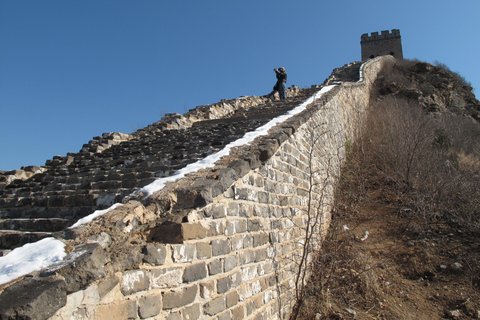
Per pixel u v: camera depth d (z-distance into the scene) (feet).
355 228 27.09
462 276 21.25
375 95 76.59
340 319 18.02
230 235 12.74
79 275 6.98
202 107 43.88
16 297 6.03
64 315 6.68
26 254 7.82
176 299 9.61
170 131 31.22
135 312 8.36
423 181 30.37
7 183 23.76
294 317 17.47
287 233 18.51
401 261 23.18
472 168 32.19
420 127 37.47
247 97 53.01
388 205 30.04
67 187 19.17
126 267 8.33
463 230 25.08
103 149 29.07
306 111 25.75
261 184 16.05
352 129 47.44
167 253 9.58
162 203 11.19
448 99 83.15
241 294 12.94
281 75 55.11
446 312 18.85
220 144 21.88
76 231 9.07
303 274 17.95
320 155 27.43
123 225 9.84
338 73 101.65
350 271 21.33
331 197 29.19
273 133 19.40
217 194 11.88
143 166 20.22
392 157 36.01
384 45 145.07
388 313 18.79
